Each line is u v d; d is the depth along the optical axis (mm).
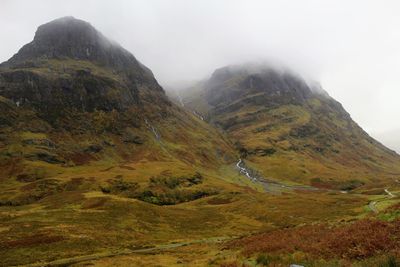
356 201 120938
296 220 98750
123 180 169750
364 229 33344
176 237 84062
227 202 152000
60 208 112562
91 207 110000
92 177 172375
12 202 142750
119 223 92062
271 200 138625
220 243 66812
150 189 163625
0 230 78000
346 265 24516
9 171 197375
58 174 197000
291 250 33000
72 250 63938
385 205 82188
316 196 157500
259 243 41781
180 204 155125
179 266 39531
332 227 43812
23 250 62906
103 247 67688
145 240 77688
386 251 26234
